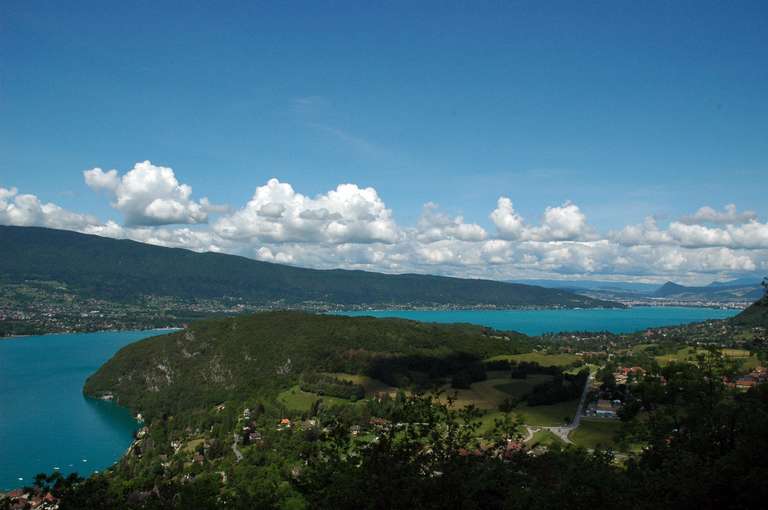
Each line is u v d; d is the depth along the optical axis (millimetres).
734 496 33375
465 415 37250
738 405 40906
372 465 33219
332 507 33062
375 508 32094
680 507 32875
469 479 34031
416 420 36125
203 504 39719
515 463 39375
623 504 32844
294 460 106312
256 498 42250
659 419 44094
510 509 33719
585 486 33500
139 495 84938
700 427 40594
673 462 37031
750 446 34125
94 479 38562
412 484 32156
